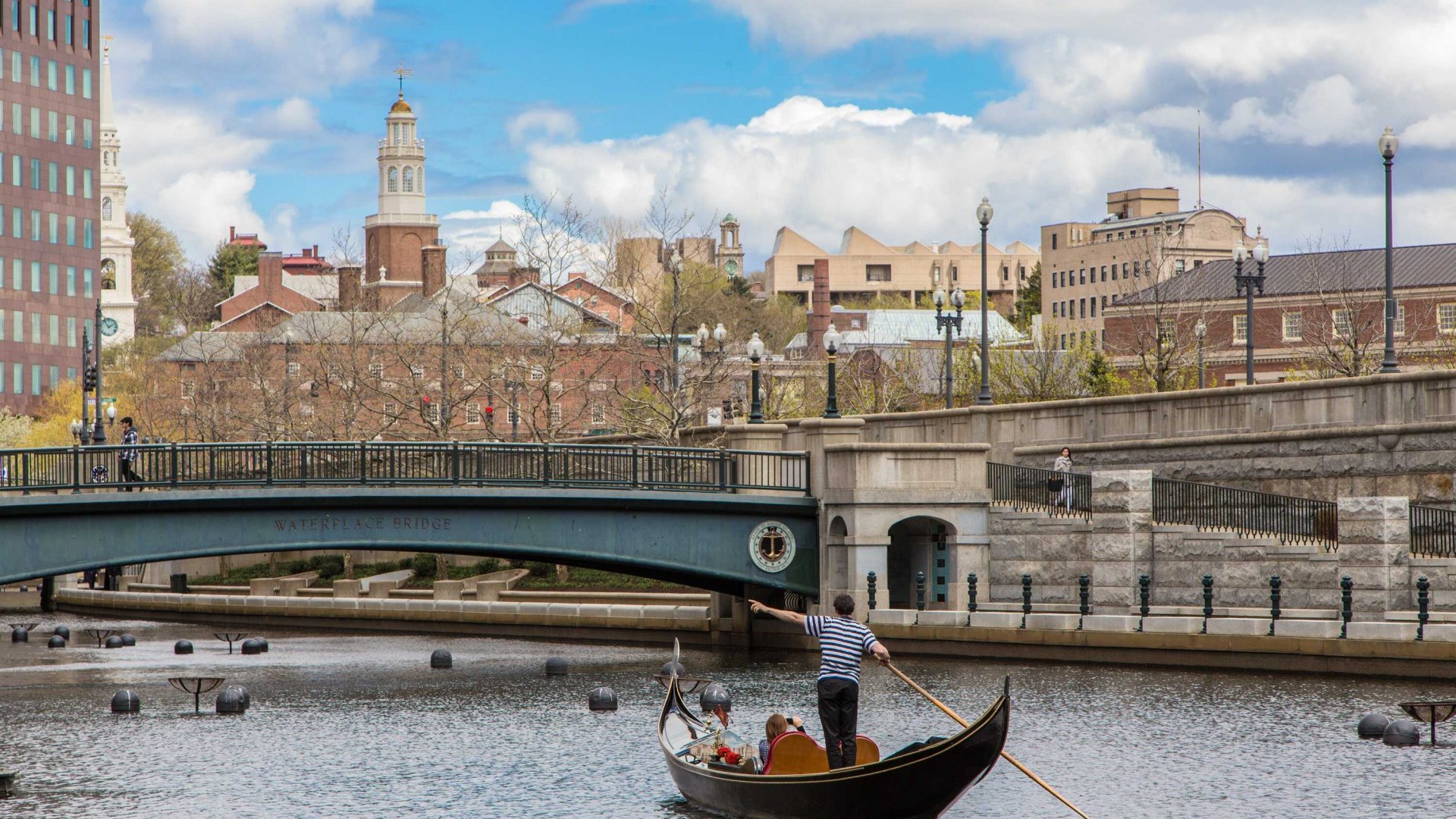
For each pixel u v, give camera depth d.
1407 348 113.81
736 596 63.44
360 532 51.88
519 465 54.12
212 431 110.88
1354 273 124.00
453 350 110.31
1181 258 193.25
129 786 32.91
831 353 58.75
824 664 28.20
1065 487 56.00
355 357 104.12
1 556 46.91
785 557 57.41
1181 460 57.44
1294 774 31.89
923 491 56.91
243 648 64.12
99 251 172.25
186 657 62.44
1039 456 63.53
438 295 117.50
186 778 33.78
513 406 92.88
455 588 77.50
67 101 168.25
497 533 53.38
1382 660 43.75
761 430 60.81
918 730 38.94
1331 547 48.62
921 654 54.44
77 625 85.31
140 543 49.00
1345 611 44.56
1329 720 38.12
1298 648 45.44
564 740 38.69
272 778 33.69
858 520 56.03
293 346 120.56
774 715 29.58
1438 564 45.53
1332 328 112.31
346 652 64.25
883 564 56.44
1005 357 107.88
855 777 26.12
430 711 44.31
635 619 67.44
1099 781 31.70
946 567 58.62
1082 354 108.75
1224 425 56.06
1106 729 37.59
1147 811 28.88
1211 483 55.94
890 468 56.66
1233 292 127.56
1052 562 55.75
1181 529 52.28
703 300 111.25
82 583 106.81
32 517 47.38
